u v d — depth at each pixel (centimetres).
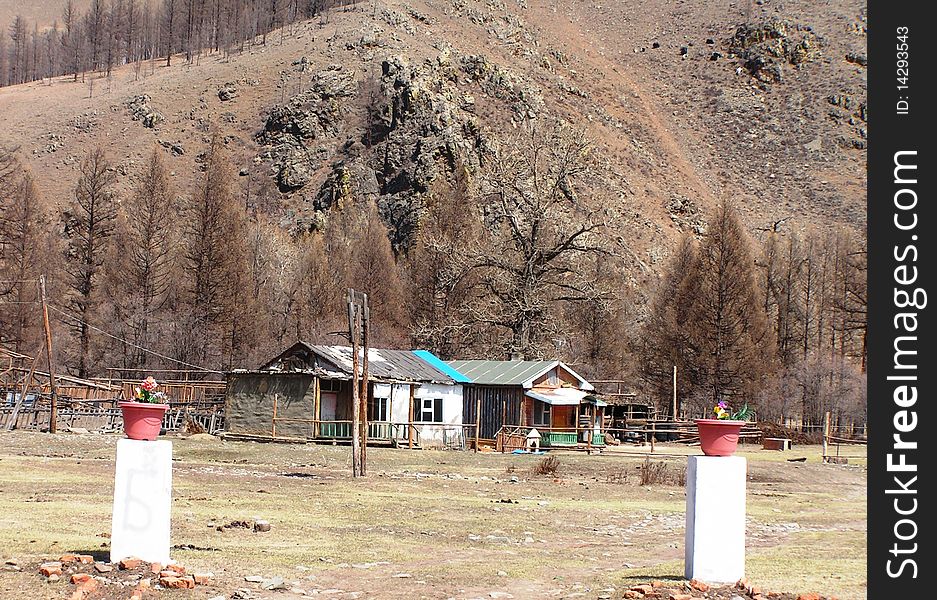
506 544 1719
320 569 1377
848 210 16462
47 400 4825
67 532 1536
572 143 7712
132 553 1228
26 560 1259
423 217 12056
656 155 17275
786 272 9500
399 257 11594
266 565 1369
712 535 1228
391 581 1309
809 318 9631
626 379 8175
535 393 4828
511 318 7081
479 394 4950
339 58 16200
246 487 2450
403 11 18950
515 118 15188
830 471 3888
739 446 5828
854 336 9519
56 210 12519
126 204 10650
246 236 8631
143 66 19725
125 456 1234
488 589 1266
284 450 3941
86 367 7250
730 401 7038
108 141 14988
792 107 19762
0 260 7738
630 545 1766
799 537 1914
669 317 7450
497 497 2484
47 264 8044
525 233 7256
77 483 2353
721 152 18575
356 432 2928
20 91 18575
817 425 6788
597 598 1191
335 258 9469
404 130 13588
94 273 7925
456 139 13138
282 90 15638
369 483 2722
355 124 14438
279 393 4628
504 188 7500
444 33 18612
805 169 17950
